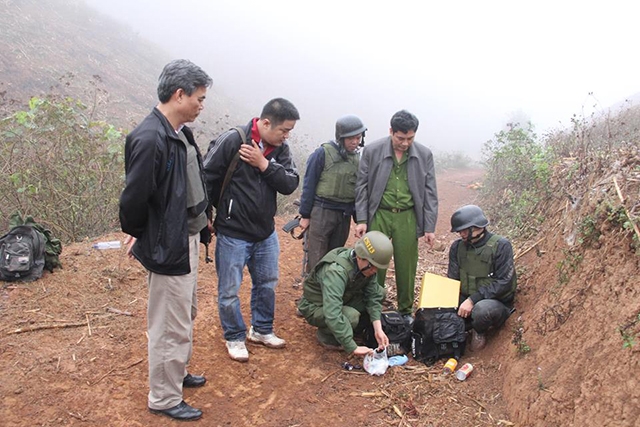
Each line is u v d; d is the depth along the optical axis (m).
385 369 3.90
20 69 15.88
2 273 4.53
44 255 4.79
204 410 3.37
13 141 6.18
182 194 2.85
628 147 4.43
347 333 3.82
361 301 4.25
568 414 2.86
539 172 6.20
